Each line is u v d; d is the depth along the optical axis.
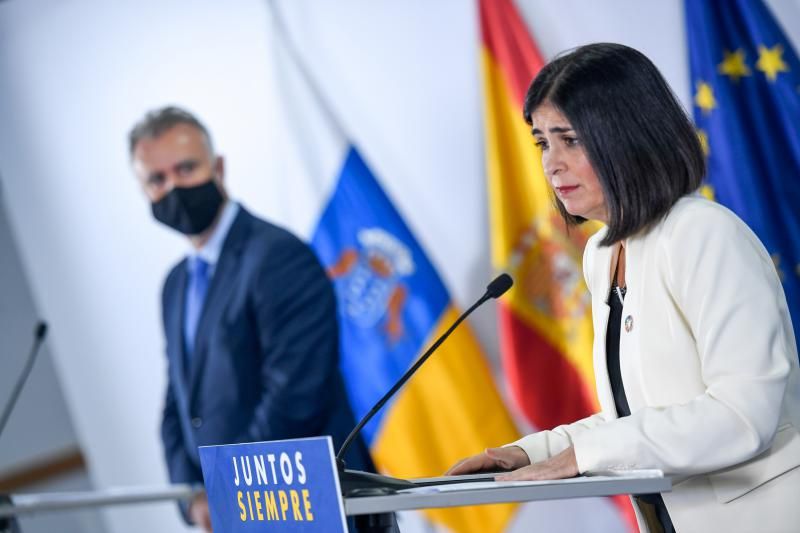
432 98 10.62
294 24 11.28
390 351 10.67
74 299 12.40
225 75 11.55
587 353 9.70
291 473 3.51
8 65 12.61
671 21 9.59
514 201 10.05
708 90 9.23
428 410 10.42
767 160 9.01
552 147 4.32
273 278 11.17
